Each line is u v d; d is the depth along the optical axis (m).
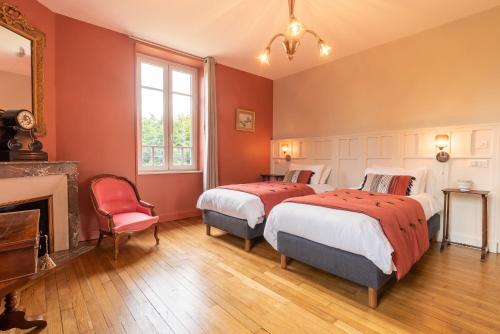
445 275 2.31
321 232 2.09
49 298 1.93
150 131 4.17
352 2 2.84
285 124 5.41
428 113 3.46
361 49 4.07
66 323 1.64
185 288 2.09
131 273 2.36
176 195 4.34
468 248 3.02
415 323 1.65
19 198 2.35
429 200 2.96
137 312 1.77
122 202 3.24
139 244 3.13
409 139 3.56
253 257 2.75
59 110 3.07
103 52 3.40
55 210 2.72
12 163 2.26
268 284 2.17
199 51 4.15
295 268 2.47
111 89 3.49
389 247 1.78
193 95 4.67
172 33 3.56
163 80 4.31
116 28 3.43
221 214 3.24
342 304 1.87
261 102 5.43
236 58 4.46
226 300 1.92
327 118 4.65
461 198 3.13
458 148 3.13
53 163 2.64
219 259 2.69
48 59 2.92
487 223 2.93
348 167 4.26
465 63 3.14
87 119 3.29
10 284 1.19
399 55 3.71
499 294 1.99
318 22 3.27
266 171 5.57
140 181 3.88
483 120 3.02
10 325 1.50
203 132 4.58
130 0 2.81
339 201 2.41
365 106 4.11
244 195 3.08
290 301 1.91
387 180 3.28
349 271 1.94
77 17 3.14
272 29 3.46
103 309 1.80
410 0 2.79
